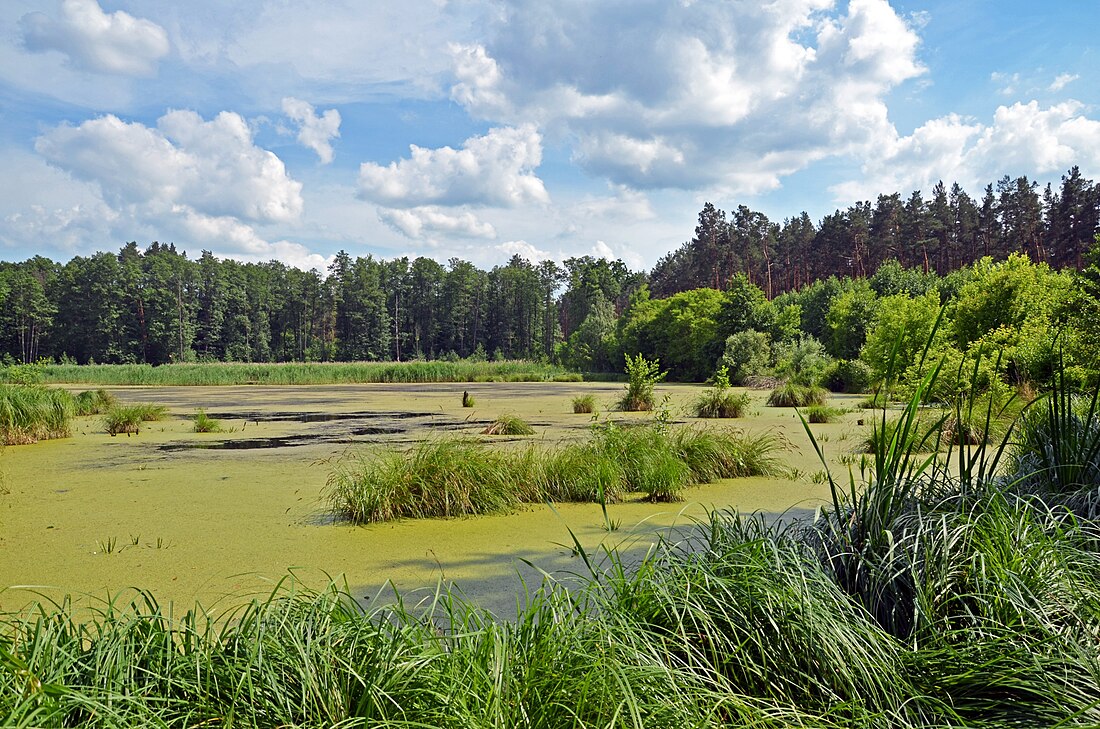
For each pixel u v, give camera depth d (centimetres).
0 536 619
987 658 279
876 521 361
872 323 3203
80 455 1102
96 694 228
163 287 8006
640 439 860
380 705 231
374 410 1927
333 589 319
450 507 696
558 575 494
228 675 251
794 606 292
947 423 981
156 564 535
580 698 239
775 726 252
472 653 260
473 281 9288
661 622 310
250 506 735
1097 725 226
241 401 2325
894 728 253
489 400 2333
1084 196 4500
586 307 8000
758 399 2205
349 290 8944
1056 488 461
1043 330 1339
